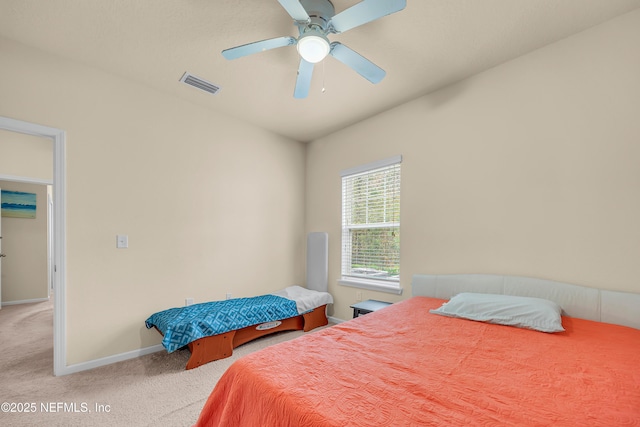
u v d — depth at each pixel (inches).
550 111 80.9
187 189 114.0
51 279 199.8
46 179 165.5
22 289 176.7
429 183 107.1
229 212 127.2
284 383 41.3
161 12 69.7
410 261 111.8
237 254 129.3
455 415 33.4
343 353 51.8
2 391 76.3
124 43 81.4
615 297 67.7
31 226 181.0
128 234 98.6
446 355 51.0
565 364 47.0
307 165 161.9
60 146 86.4
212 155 122.0
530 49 83.4
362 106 118.8
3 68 79.0
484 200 93.0
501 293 85.2
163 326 90.4
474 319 72.0
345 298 137.0
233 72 95.6
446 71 94.0
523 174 85.2
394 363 47.6
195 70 94.6
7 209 173.5
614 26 71.6
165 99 108.7
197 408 69.7
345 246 140.9
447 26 73.6
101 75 94.4
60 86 87.1
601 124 72.9
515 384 40.7
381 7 55.9
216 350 96.0
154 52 85.4
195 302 114.7
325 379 42.3
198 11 69.2
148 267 102.8
